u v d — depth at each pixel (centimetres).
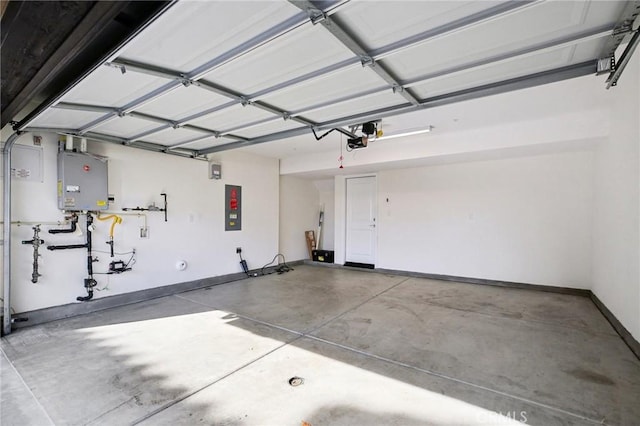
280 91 271
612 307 357
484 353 280
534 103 364
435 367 254
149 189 476
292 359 269
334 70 235
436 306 427
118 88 259
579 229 484
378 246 684
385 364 260
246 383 231
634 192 297
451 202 594
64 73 250
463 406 202
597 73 230
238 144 469
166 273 496
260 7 166
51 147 378
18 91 246
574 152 486
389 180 668
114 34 201
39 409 201
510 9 169
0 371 250
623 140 330
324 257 779
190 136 428
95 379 237
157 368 254
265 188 678
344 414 195
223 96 283
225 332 332
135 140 426
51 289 376
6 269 333
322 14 170
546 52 214
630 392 216
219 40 197
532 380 234
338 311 405
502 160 543
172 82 250
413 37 200
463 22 184
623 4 169
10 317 333
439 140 506
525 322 361
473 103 361
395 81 258
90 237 405
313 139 523
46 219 373
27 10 154
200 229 547
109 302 425
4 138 346
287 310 410
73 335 324
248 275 629
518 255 532
